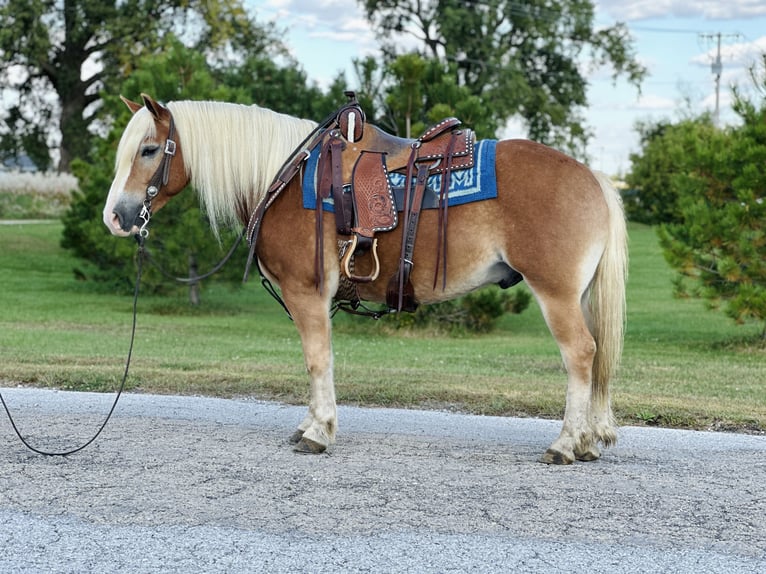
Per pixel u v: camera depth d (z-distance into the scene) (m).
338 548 3.63
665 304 18.84
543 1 35.81
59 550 3.59
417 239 4.88
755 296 11.23
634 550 3.65
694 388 8.10
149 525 3.88
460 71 37.31
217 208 5.31
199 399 6.81
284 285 5.12
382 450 5.20
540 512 4.09
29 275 20.75
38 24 33.75
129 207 5.14
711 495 4.39
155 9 35.72
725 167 11.72
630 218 42.91
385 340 13.41
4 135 38.00
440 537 3.76
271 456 5.02
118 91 33.12
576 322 4.78
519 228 4.76
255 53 36.44
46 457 4.97
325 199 4.96
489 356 11.08
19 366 8.12
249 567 3.43
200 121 5.25
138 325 13.99
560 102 38.47
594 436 5.01
